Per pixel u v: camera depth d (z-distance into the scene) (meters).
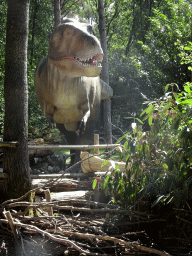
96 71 4.88
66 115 5.47
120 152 3.57
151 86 9.98
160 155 3.52
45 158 7.07
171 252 3.01
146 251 3.01
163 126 3.47
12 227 3.16
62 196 4.26
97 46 4.66
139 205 3.50
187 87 3.47
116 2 20.25
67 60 4.81
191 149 3.13
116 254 2.90
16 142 3.78
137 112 9.96
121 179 3.54
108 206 3.66
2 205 3.63
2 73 11.68
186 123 3.25
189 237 3.14
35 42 18.66
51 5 18.59
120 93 10.72
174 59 9.56
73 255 3.04
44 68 5.40
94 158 4.50
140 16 17.80
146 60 10.92
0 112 11.01
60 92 5.20
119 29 22.00
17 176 3.87
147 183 3.49
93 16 19.36
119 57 12.40
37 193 4.34
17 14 3.82
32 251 3.09
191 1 13.33
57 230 3.13
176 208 3.20
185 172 3.16
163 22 10.97
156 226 3.41
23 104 3.93
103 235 3.09
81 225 3.44
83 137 6.17
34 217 3.37
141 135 3.54
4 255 2.97
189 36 9.62
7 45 3.87
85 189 4.69
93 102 5.96
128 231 3.47
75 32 4.70
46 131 12.82
